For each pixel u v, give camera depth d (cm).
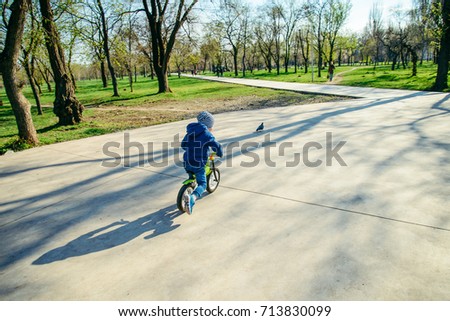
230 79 4647
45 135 1096
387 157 601
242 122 1089
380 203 415
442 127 808
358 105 1312
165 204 458
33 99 3341
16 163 742
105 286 285
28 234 393
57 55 1280
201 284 279
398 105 1236
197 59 3506
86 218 427
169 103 2103
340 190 466
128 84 5228
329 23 4597
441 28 1742
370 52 7344
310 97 1794
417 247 313
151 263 315
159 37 2639
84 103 2512
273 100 1800
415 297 249
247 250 327
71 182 580
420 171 516
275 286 271
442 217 369
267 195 466
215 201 455
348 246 322
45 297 275
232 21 5594
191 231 374
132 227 393
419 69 4153
